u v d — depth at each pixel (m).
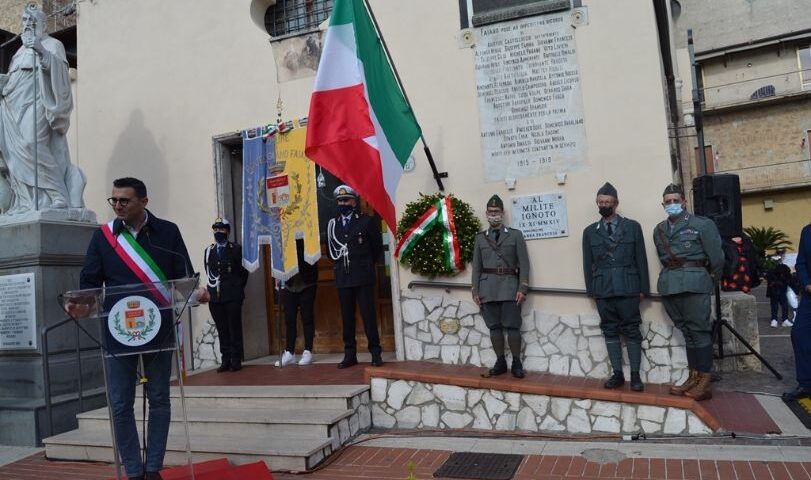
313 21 7.94
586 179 6.16
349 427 5.35
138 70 8.49
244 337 7.85
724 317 6.93
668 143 5.92
